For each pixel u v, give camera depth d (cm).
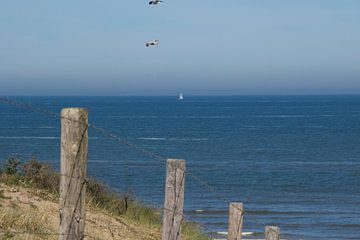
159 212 4394
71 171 1316
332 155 16038
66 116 1316
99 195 3866
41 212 3012
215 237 5356
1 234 2353
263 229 6656
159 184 9781
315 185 10706
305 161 14575
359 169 12962
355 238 6431
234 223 2348
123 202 3978
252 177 11525
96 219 3300
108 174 10881
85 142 1330
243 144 19112
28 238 2388
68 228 1320
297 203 8744
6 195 3222
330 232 6750
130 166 12325
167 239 1906
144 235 3334
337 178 11638
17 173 3869
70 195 1318
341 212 8019
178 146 18050
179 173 1914
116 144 18000
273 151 16988
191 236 3700
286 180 11250
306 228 6956
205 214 7281
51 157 12656
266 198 9144
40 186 3741
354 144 19188
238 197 9144
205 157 15100
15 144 16538
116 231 3184
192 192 9325
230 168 12875
